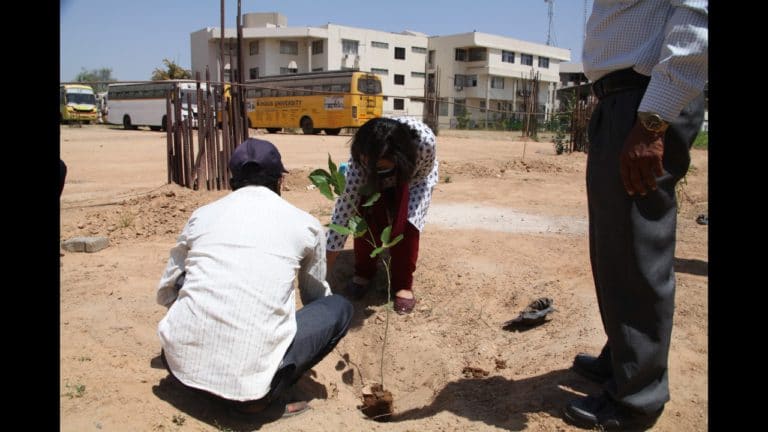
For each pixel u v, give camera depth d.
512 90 53.75
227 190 7.16
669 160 2.16
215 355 2.31
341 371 3.45
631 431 2.35
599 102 2.33
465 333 3.64
